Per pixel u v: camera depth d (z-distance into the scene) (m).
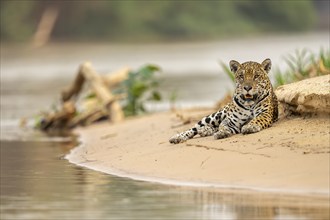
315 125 13.73
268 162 12.45
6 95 33.19
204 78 39.69
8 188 12.27
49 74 45.72
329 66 18.11
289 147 12.84
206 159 13.18
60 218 10.34
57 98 30.48
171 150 14.22
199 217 10.27
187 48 70.62
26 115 25.52
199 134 14.81
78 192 11.88
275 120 14.79
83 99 24.16
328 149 12.45
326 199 11.00
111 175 13.21
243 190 11.64
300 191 11.42
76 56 61.19
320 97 13.84
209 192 11.61
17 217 10.40
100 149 16.11
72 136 19.83
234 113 14.58
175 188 11.95
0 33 80.69
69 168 14.12
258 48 64.69
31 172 13.74
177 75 42.25
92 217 10.36
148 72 22.98
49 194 11.78
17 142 18.55
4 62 56.75
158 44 81.31
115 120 21.45
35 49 73.31
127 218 10.29
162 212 10.55
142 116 21.64
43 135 20.27
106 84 23.73
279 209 10.55
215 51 64.19
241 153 13.05
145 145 15.28
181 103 26.50
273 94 14.90
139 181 12.58
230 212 10.46
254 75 14.51
